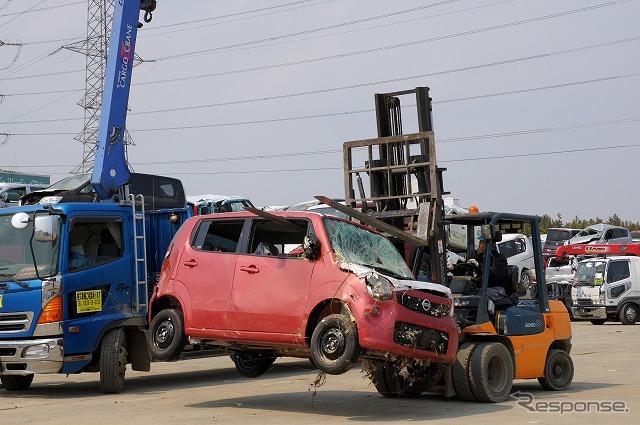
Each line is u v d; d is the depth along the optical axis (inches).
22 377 601.3
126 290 585.0
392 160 585.9
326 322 408.2
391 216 562.9
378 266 438.3
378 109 602.2
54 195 724.0
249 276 438.0
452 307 446.9
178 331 458.0
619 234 1994.3
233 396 535.2
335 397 519.8
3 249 558.6
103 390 563.8
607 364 714.2
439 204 552.4
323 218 436.1
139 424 416.5
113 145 706.8
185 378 666.2
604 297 1338.6
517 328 527.8
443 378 494.3
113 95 718.5
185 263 461.1
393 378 509.4
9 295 544.7
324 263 420.8
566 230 2030.0
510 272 538.3
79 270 557.0
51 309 540.1
